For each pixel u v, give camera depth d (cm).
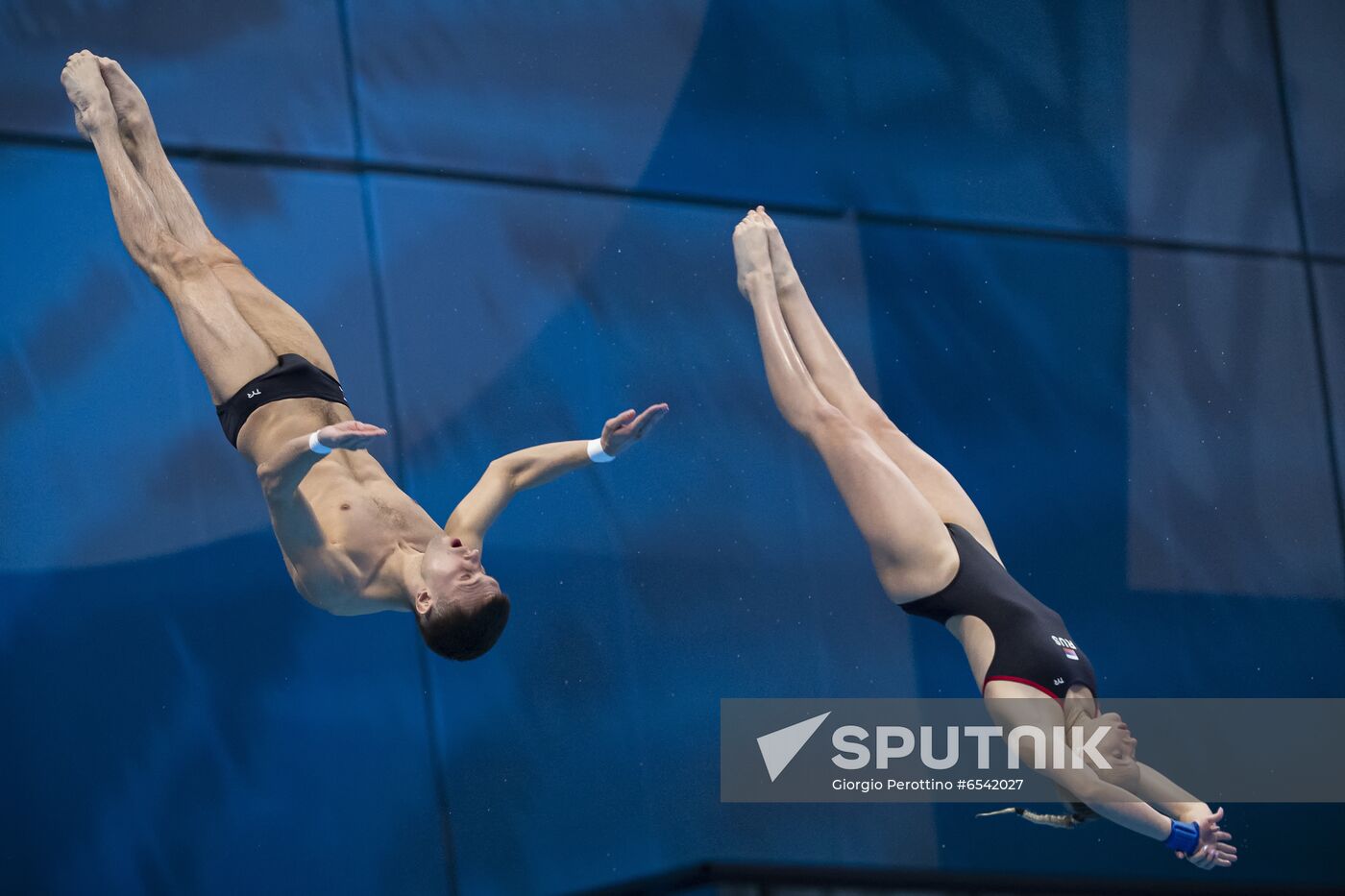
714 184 1324
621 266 1253
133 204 737
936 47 1472
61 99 1069
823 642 1189
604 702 1097
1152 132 1534
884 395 1305
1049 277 1423
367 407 1103
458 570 677
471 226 1201
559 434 1172
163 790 948
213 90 1129
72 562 975
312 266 1120
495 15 1277
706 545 1189
